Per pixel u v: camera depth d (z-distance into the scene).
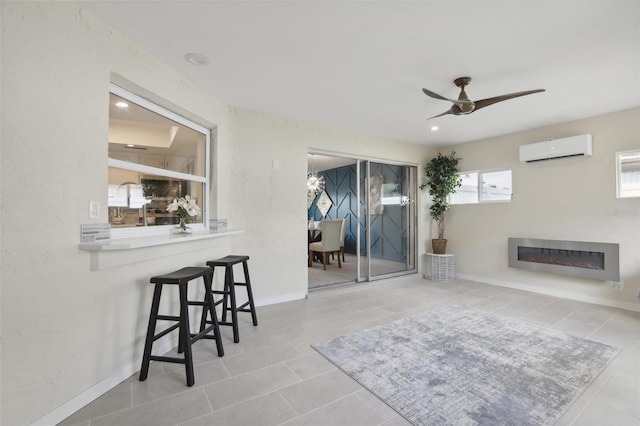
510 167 4.64
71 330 1.66
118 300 1.97
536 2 1.75
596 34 2.07
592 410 1.70
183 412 1.67
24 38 1.46
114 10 1.80
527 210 4.43
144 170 2.43
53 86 1.59
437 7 1.80
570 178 3.99
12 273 1.41
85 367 1.74
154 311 1.99
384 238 5.30
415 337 2.72
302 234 4.05
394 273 5.29
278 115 3.83
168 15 1.86
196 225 3.06
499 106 3.45
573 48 2.25
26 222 1.46
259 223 3.69
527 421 1.60
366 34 2.09
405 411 1.69
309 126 4.12
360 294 4.27
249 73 2.66
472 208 5.16
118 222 2.22
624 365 2.20
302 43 2.20
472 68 2.56
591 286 3.83
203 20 1.92
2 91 1.38
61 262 1.62
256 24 1.97
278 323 3.10
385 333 2.82
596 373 2.09
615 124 3.62
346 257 7.47
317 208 8.80
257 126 3.68
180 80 2.64
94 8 1.78
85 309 1.74
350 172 7.41
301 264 4.04
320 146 4.22
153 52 2.29
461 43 2.19
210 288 2.38
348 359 2.30
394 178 5.41
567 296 4.04
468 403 1.76
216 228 3.22
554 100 3.26
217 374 2.09
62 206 1.63
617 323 3.07
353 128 4.44
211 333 2.83
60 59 1.63
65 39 1.66
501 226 4.75
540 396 1.83
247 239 3.60
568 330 2.88
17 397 1.42
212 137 3.27
